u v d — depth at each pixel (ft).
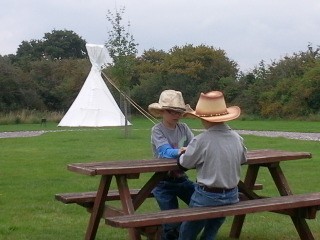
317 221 29.25
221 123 21.71
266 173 46.52
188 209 21.15
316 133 107.55
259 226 28.25
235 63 226.79
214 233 22.66
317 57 200.85
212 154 21.17
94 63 135.64
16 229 27.53
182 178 24.31
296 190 38.75
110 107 134.72
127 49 104.88
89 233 23.58
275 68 202.80
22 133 114.21
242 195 26.03
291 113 183.01
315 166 51.16
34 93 204.95
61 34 313.32
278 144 76.54
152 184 22.98
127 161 23.11
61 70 226.99
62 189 39.34
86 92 135.54
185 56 223.30
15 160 58.03
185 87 216.54
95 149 70.95
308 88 179.11
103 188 22.50
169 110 23.88
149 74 223.10
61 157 61.05
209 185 21.29
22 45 310.86
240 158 21.89
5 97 197.16
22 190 38.88
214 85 219.00
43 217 30.30
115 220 19.56
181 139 24.43
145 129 122.42
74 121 134.41
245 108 195.93
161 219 19.76
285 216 30.32
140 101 212.43
